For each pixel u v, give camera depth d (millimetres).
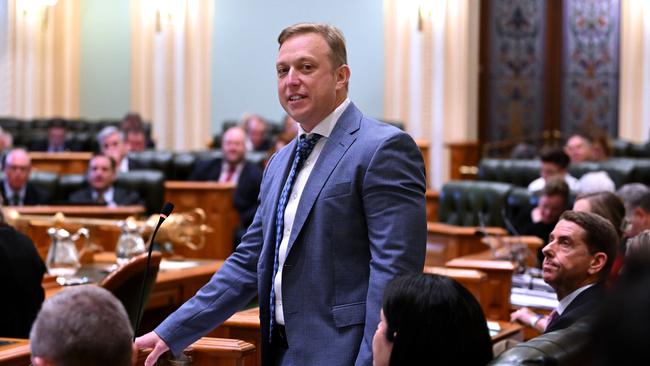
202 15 35000
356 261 6480
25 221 13609
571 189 16172
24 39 36344
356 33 33656
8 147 26094
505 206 16312
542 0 34344
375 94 33531
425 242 6391
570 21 34281
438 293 5043
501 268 10531
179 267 13008
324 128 6664
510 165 20609
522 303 10711
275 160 7070
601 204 10766
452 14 32531
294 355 6453
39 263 9898
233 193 20219
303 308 6480
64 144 30266
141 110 35812
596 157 22891
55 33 36531
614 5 34031
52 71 36562
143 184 19141
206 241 20047
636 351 2465
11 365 7441
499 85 34531
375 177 6371
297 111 6609
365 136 6543
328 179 6508
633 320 2486
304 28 6672
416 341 4984
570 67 34344
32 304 9781
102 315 4719
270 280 6676
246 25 34750
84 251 13305
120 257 12703
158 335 6715
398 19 33031
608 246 8180
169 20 35188
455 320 4984
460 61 32656
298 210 6523
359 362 6113
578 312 7625
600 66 34188
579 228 8219
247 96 34906
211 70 35156
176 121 35281
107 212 15398
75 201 18141
